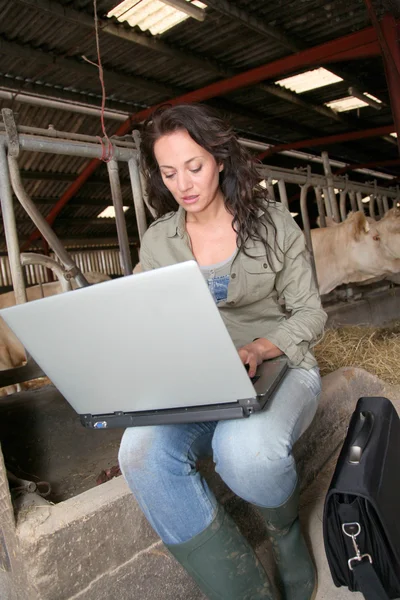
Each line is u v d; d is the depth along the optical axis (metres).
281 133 10.95
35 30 5.88
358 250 3.95
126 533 1.29
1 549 1.34
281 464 1.12
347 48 6.50
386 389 2.58
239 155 1.28
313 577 1.31
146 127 1.25
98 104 8.06
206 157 1.22
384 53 5.03
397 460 1.33
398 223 3.85
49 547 1.16
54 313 1.02
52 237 2.03
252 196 1.30
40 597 1.15
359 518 1.11
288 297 1.38
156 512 1.12
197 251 1.37
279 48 7.11
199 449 1.26
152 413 1.12
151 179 1.46
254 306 1.39
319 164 12.88
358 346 3.17
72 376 1.13
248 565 1.14
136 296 0.93
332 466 2.01
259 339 1.27
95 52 6.63
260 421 1.12
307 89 8.81
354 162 13.93
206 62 7.24
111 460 1.92
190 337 0.95
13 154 1.89
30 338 1.09
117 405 1.15
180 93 8.30
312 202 13.91
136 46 6.54
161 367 1.02
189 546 1.11
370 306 4.54
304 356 1.31
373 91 9.05
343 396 2.22
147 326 0.97
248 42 6.88
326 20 6.40
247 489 1.14
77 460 1.94
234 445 1.11
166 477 1.12
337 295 4.43
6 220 1.92
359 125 11.02
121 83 7.46
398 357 3.02
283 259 1.34
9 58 6.42
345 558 1.17
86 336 1.03
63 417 1.98
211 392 1.03
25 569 1.17
